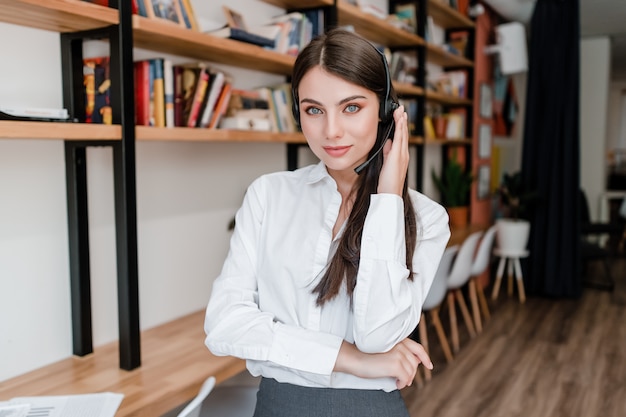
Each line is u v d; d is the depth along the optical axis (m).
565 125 5.13
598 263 6.90
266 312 0.98
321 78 0.87
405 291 0.88
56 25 1.68
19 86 1.71
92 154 1.97
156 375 1.75
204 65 2.04
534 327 4.37
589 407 2.97
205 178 2.52
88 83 1.81
